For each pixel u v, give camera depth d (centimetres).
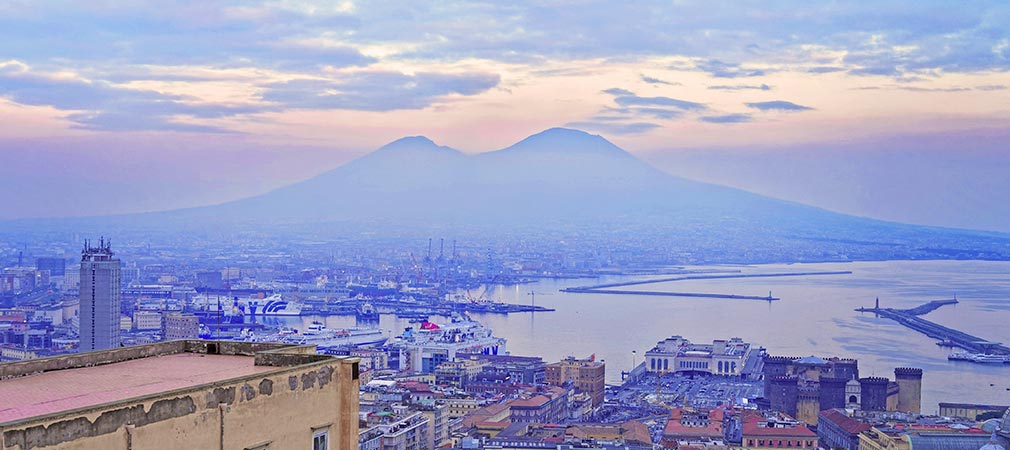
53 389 5169
